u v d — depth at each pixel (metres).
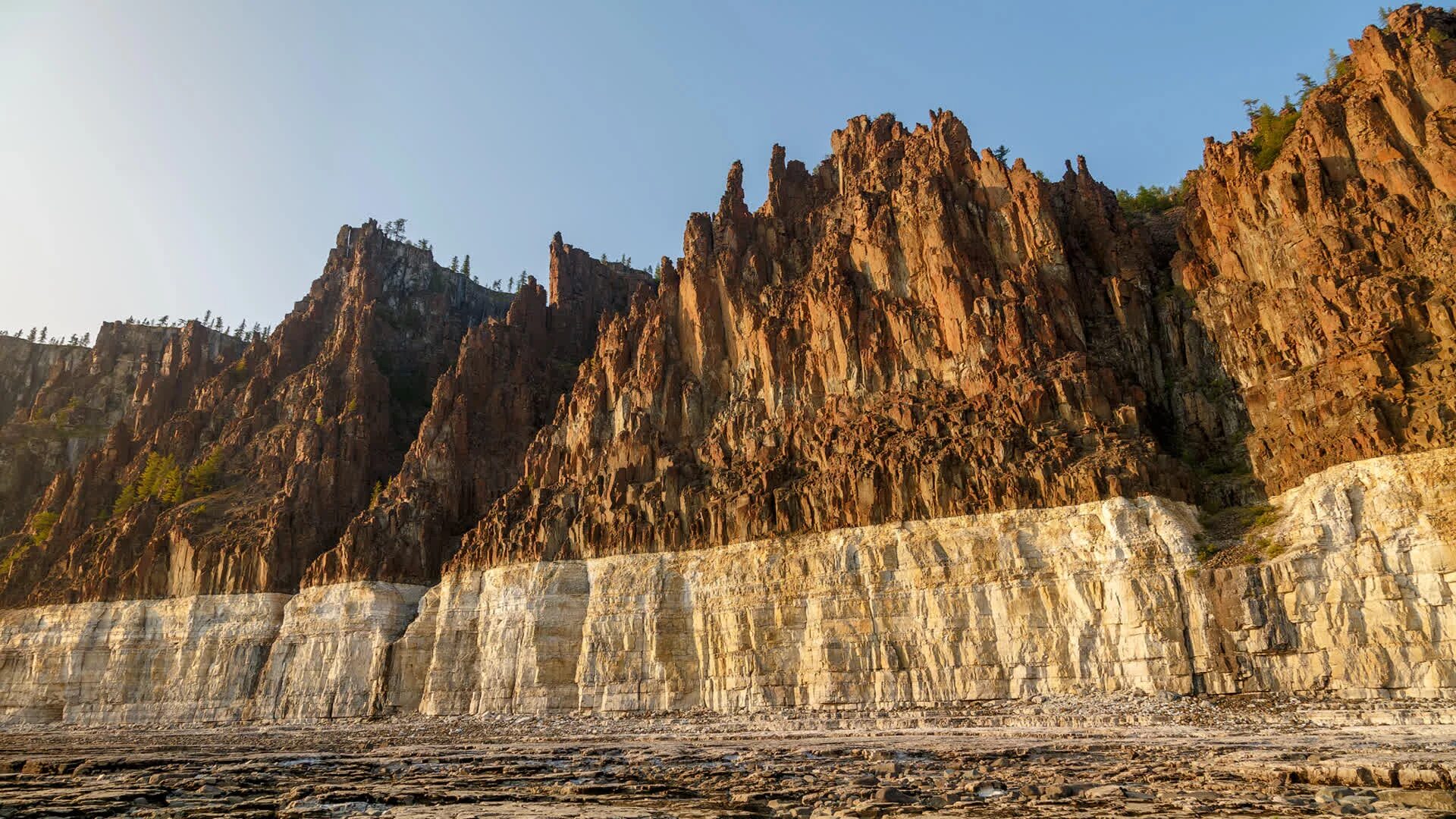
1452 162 65.00
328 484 125.56
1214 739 46.56
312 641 103.56
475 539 101.94
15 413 198.75
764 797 27.28
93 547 129.12
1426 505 55.25
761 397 94.62
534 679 85.88
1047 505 69.19
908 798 26.36
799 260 105.12
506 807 25.41
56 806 27.44
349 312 167.75
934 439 77.88
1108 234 89.44
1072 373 75.56
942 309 86.00
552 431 111.50
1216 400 75.06
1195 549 63.22
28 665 116.44
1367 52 73.94
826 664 72.25
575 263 182.12
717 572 81.12
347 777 37.31
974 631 68.12
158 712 106.69
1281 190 74.19
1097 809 23.62
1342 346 64.12
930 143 97.25
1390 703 51.81
